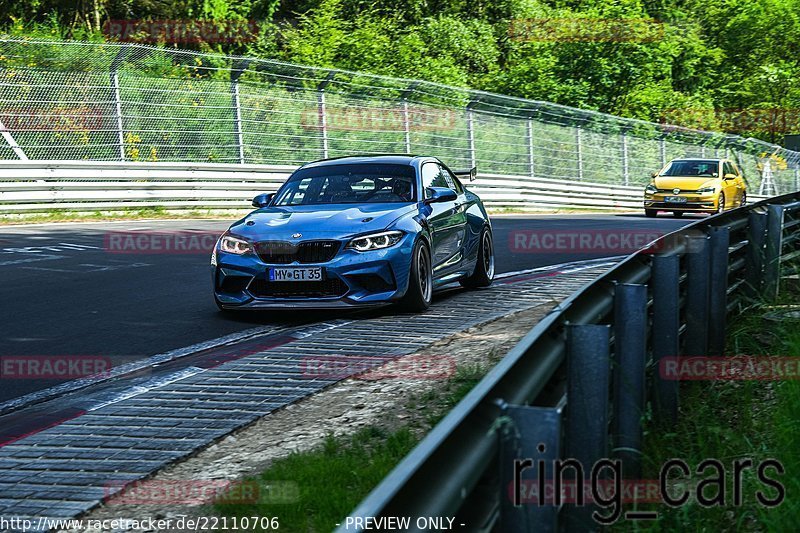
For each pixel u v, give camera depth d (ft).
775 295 24.64
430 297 27.27
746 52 173.99
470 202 32.27
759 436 14.40
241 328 24.59
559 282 33.58
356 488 12.51
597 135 107.76
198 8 107.96
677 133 121.39
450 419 6.55
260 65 72.18
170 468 13.73
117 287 31.60
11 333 23.85
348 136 78.64
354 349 21.34
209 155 68.95
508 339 21.93
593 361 10.02
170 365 20.40
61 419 16.28
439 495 5.92
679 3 169.48
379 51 110.01
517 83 126.21
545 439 7.18
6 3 100.83
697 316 18.02
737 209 23.41
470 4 138.92
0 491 12.83
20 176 53.98
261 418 16.07
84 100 62.03
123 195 59.26
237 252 25.98
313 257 25.50
